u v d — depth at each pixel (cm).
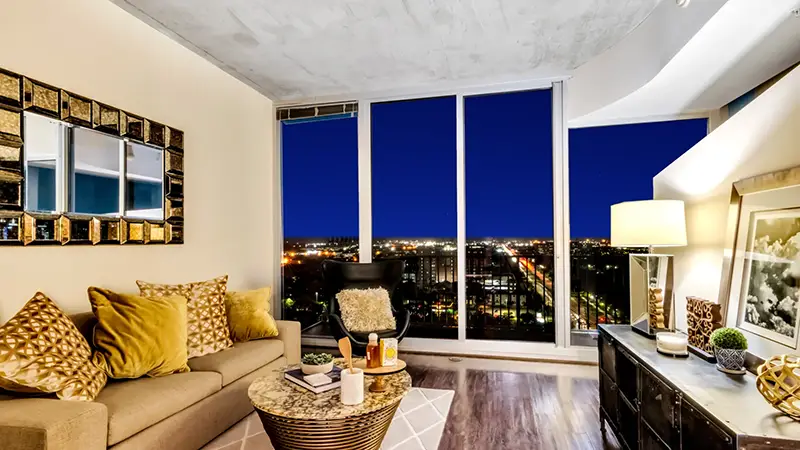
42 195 240
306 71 412
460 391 333
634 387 217
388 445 246
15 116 227
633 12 307
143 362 232
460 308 446
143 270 307
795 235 174
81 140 263
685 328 284
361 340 354
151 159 316
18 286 228
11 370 173
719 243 244
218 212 393
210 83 386
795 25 231
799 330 166
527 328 456
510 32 338
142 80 312
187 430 225
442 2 296
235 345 304
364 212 473
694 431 155
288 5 297
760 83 313
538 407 301
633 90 331
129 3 289
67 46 257
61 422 155
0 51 222
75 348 204
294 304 499
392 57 383
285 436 195
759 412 143
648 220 257
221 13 305
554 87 427
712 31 239
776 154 192
